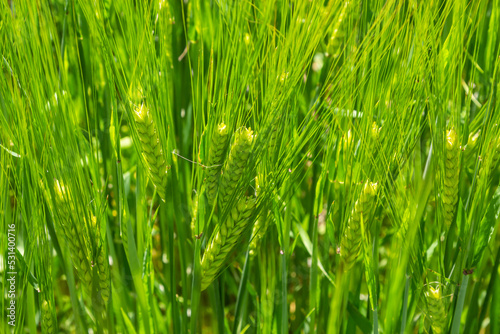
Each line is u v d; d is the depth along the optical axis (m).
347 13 0.75
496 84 0.76
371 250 0.73
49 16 0.69
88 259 0.73
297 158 0.78
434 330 0.75
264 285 0.81
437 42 0.73
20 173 0.74
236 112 0.71
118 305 0.80
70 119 0.71
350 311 0.80
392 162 0.74
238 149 0.70
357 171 0.73
